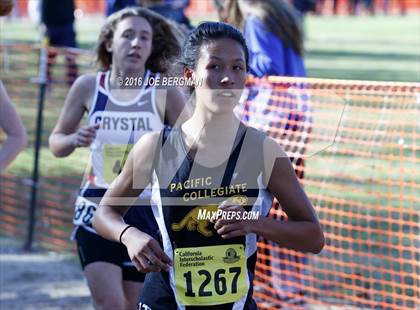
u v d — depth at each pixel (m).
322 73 35.88
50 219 16.05
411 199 13.25
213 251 6.48
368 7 78.38
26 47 17.33
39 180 17.44
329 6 82.00
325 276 12.85
